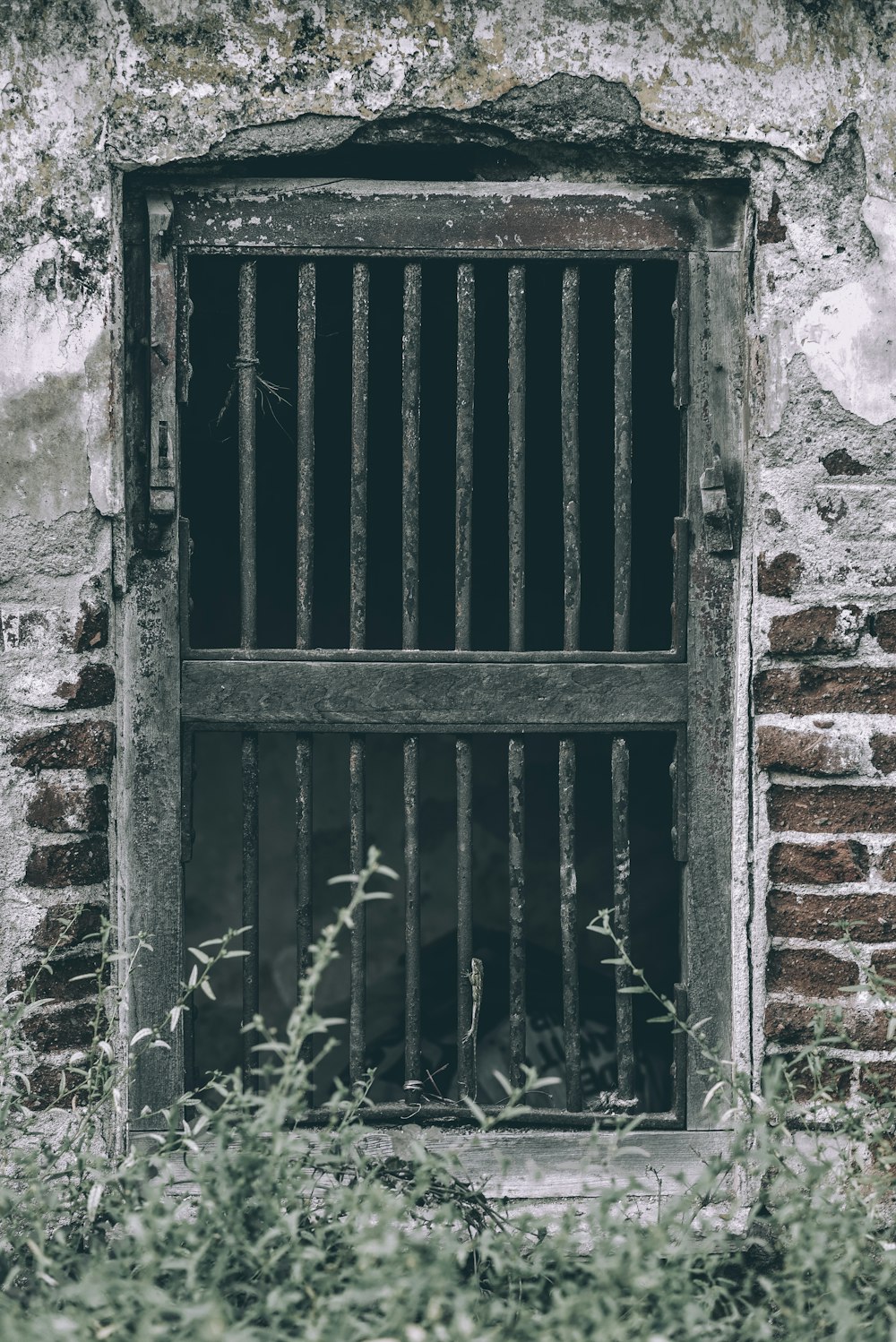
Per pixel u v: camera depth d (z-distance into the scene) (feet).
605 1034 11.74
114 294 7.73
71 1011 7.70
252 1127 6.14
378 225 8.05
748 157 7.95
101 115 7.68
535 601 14.12
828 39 7.93
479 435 12.47
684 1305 6.13
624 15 7.85
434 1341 5.46
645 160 8.05
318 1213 7.52
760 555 7.99
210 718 8.07
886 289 7.97
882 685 7.99
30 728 7.65
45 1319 5.39
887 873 7.97
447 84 7.80
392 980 14.99
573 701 8.21
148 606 8.00
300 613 8.20
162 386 7.92
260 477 13.32
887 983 7.64
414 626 8.23
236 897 15.25
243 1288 6.12
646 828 14.51
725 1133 8.20
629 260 8.14
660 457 12.11
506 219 8.08
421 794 15.12
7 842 7.63
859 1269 6.64
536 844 14.74
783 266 7.94
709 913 8.23
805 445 7.97
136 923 8.00
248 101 7.74
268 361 11.98
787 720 7.98
